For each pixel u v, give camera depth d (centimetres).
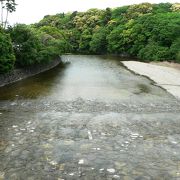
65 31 10506
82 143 1278
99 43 9288
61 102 2139
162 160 1104
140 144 1272
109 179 953
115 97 2364
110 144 1270
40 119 1659
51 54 4475
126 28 8388
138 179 955
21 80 3275
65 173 991
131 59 6938
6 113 1789
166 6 10312
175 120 1675
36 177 961
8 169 1016
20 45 3597
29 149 1198
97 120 1655
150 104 2114
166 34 6738
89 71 4303
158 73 4044
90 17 10725
